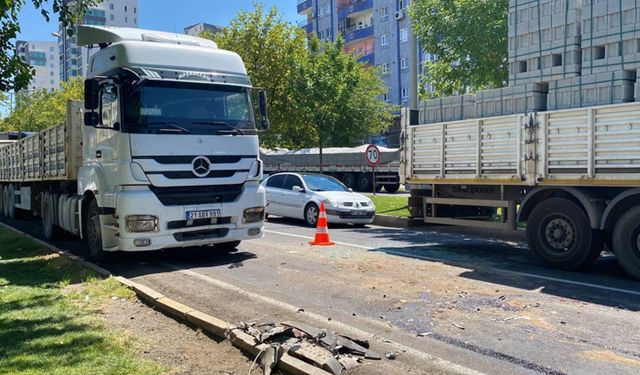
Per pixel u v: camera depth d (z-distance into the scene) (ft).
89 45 32.32
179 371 14.10
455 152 32.94
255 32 80.28
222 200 29.91
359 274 26.58
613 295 22.15
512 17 34.24
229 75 30.68
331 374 13.50
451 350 15.88
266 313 19.47
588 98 26.78
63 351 15.16
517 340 16.72
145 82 27.81
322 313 19.75
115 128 27.86
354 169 113.39
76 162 35.40
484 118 31.04
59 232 41.19
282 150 132.87
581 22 29.66
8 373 13.43
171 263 30.45
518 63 33.94
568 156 26.61
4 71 27.35
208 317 17.76
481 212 32.81
